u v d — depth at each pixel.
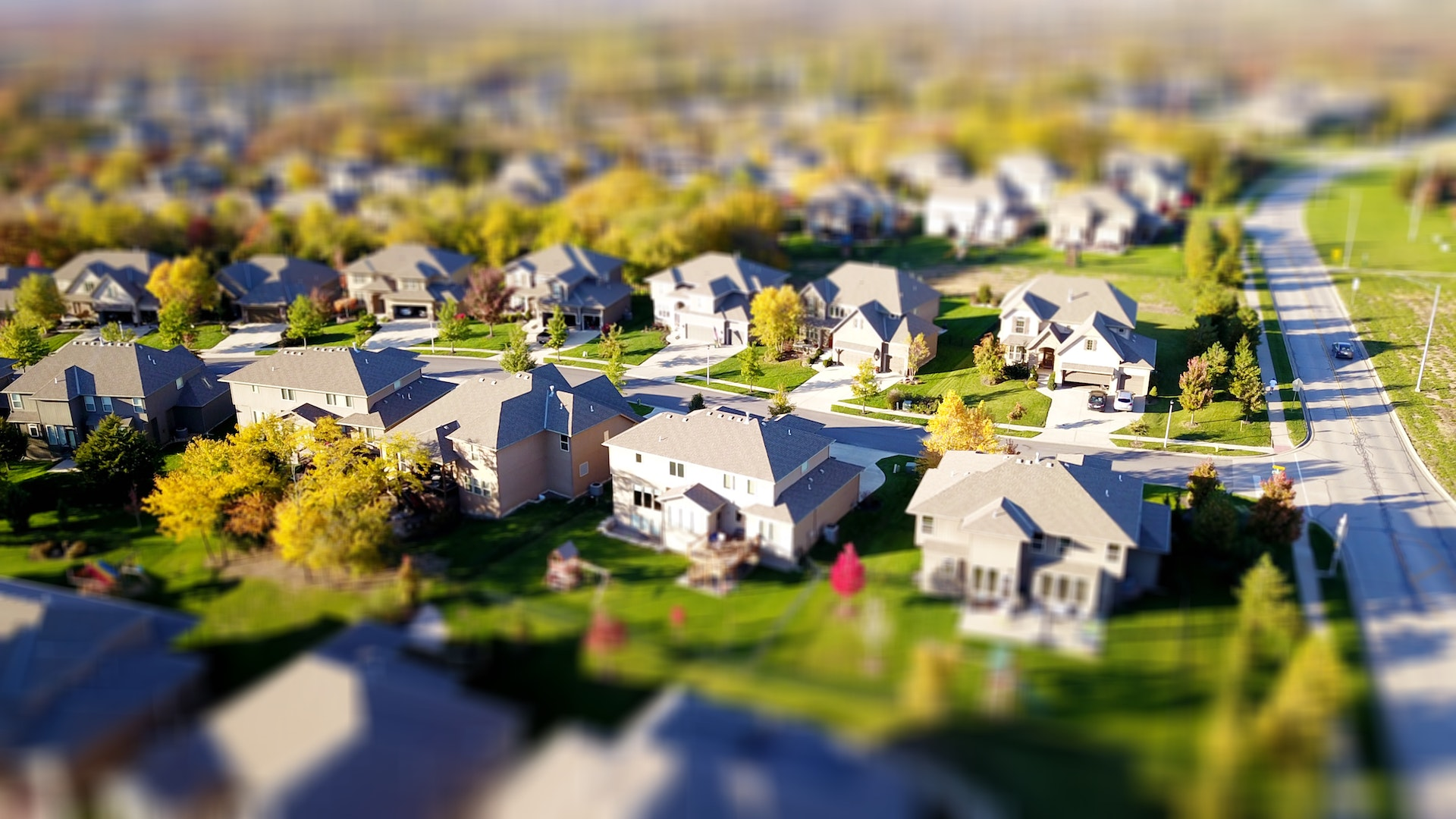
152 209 169.00
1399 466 69.56
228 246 143.38
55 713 40.91
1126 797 37.75
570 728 42.66
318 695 38.91
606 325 107.62
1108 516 52.06
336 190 178.25
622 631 48.47
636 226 134.00
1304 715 38.53
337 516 56.81
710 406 85.50
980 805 37.19
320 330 110.25
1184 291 112.44
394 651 45.12
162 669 44.34
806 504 59.09
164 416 79.88
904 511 64.75
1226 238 131.12
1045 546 53.00
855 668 46.75
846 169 188.38
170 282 111.69
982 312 107.94
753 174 194.38
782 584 55.72
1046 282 95.44
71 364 79.25
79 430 78.00
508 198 164.38
